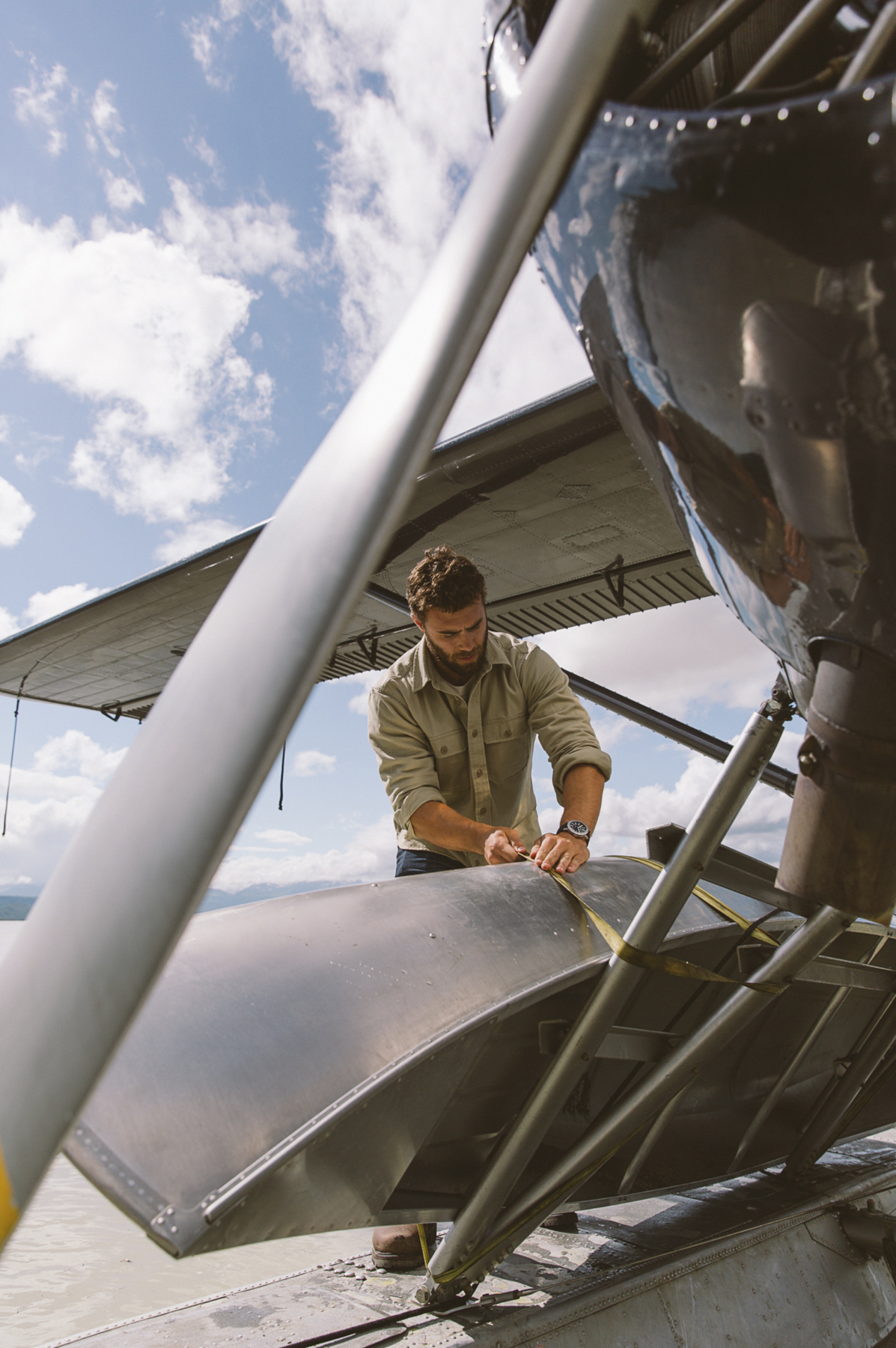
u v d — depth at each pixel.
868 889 1.04
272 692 0.43
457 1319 1.42
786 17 0.86
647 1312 1.51
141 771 0.43
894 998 1.97
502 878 1.52
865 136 0.62
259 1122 1.00
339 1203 1.14
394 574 3.45
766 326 0.72
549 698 2.10
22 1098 0.39
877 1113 2.26
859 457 0.74
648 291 0.78
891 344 0.67
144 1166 0.93
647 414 0.90
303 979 1.17
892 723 0.91
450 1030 1.17
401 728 2.16
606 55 0.52
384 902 1.36
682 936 1.46
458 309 0.49
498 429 2.48
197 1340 1.37
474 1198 1.36
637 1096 1.42
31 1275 1.87
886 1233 1.90
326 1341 1.35
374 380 0.49
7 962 0.41
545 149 0.51
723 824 1.22
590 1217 1.98
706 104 0.88
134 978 0.39
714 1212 1.95
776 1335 1.62
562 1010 1.44
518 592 3.67
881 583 0.82
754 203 0.67
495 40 0.98
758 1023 1.79
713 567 1.02
